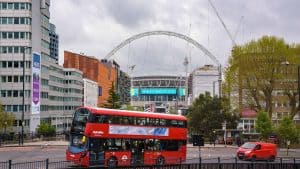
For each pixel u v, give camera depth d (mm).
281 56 106688
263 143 67625
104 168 40000
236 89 110188
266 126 101250
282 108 144000
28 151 77438
